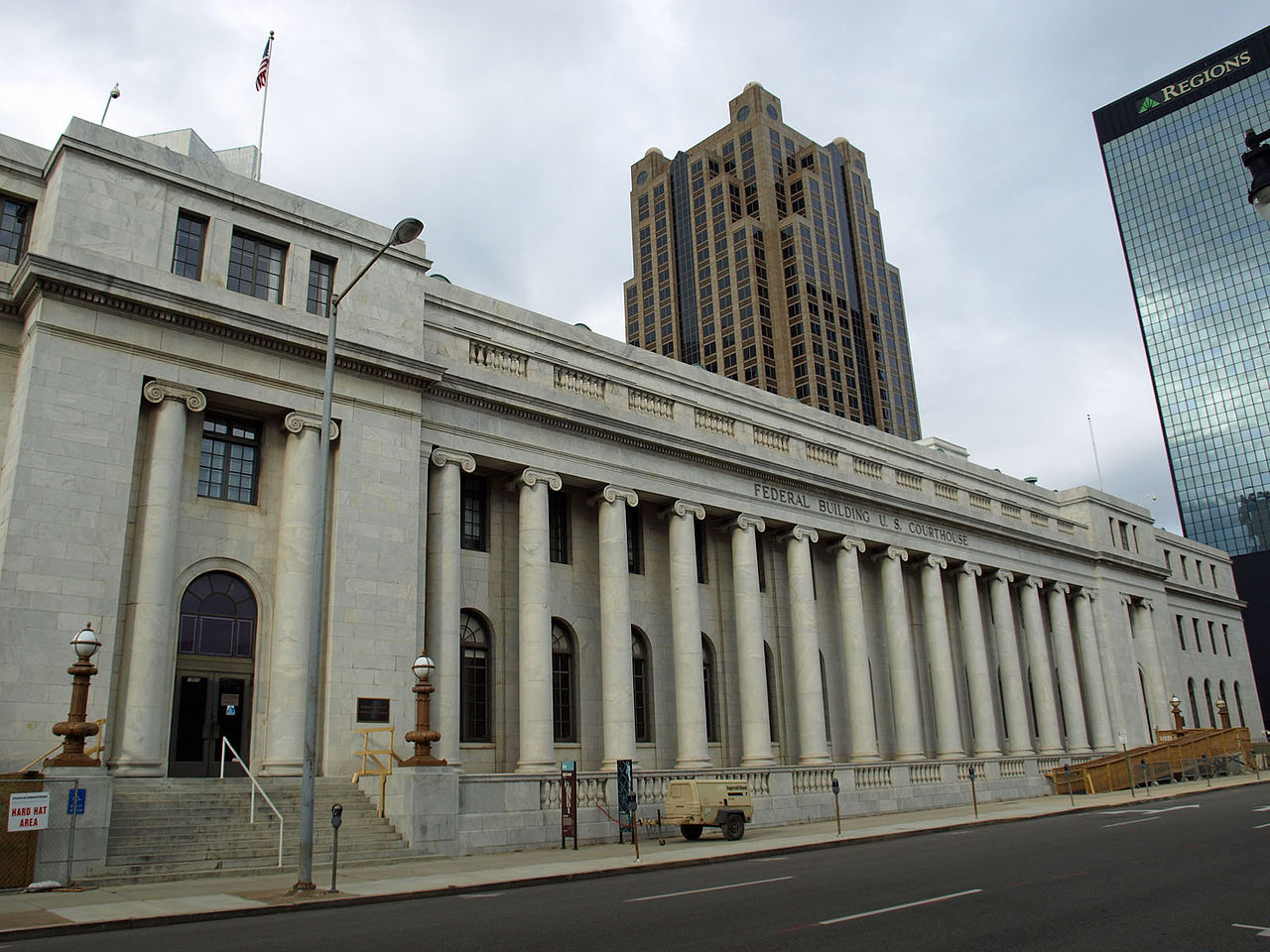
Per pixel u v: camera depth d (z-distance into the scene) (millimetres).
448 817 24484
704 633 38906
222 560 26281
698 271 162500
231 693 25734
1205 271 154875
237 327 26562
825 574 44594
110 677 23203
